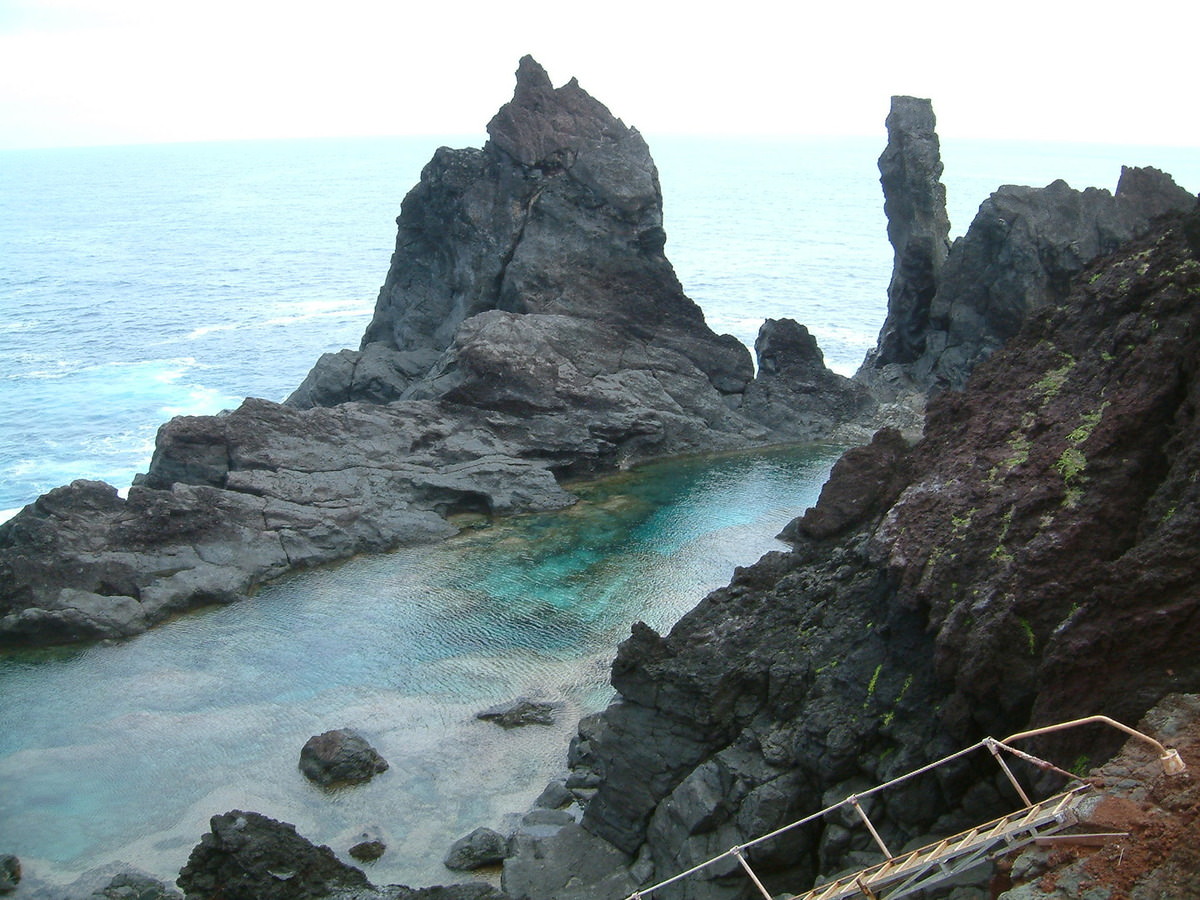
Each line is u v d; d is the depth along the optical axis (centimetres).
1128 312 3497
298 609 5731
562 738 4556
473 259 8619
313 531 6297
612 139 8556
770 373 8794
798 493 7269
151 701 4903
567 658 5178
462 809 4131
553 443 7481
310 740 4428
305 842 3475
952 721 3008
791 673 3462
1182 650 2630
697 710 3559
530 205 8506
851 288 17362
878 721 3216
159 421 10194
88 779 4353
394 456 7056
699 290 17100
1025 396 3547
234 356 13112
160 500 6056
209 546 6050
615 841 3659
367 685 4994
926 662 3206
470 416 7506
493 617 5584
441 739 4572
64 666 5225
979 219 8425
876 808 3131
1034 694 2859
